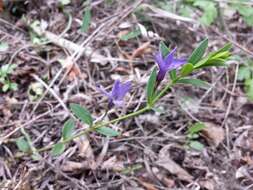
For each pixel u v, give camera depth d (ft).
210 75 1.10
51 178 0.87
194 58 0.71
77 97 1.01
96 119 0.95
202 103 1.04
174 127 0.98
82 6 1.21
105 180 0.88
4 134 0.93
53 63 1.08
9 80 1.03
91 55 1.09
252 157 0.95
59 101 0.99
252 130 1.00
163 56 0.74
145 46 1.12
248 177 0.92
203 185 0.89
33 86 1.02
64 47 1.11
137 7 1.20
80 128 0.94
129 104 1.00
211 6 1.21
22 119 0.97
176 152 0.94
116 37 1.14
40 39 1.13
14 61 1.07
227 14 1.26
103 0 1.22
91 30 1.16
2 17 1.18
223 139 0.97
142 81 1.04
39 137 0.93
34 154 0.88
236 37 1.22
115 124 0.96
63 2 1.20
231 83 1.09
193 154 0.94
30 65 1.07
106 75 1.07
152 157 0.92
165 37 1.17
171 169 0.90
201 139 0.97
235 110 1.04
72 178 0.87
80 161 0.90
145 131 0.97
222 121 1.01
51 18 1.18
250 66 1.12
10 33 1.15
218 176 0.91
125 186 0.87
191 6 1.25
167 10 1.22
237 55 1.15
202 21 1.19
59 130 0.95
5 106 0.99
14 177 0.87
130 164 0.91
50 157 0.89
